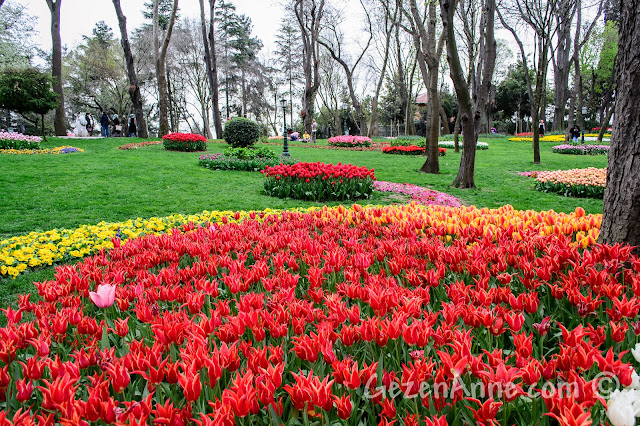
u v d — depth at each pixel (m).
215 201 9.15
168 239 3.79
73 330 2.21
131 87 25.62
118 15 24.89
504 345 2.17
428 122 14.47
